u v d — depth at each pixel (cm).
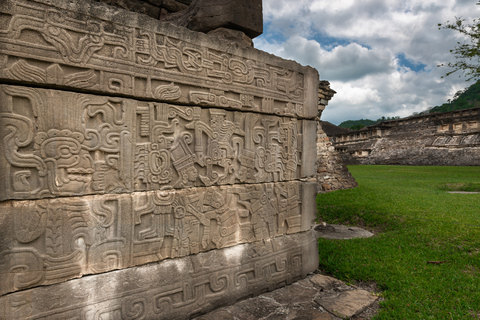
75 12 203
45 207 198
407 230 556
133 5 406
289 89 345
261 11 385
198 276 270
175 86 252
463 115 3047
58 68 199
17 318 190
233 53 291
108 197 222
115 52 220
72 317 208
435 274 347
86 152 212
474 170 1900
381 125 3822
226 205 293
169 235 254
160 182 247
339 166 1244
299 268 358
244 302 297
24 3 186
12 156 187
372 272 358
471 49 1065
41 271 198
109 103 222
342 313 273
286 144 348
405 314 265
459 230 526
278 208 341
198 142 270
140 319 235
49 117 198
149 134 240
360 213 702
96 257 218
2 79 183
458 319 255
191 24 372
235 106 295
